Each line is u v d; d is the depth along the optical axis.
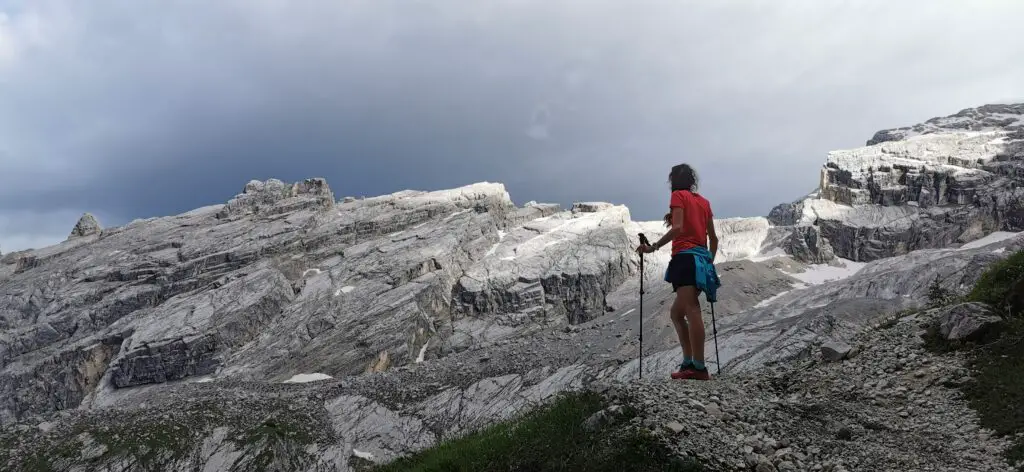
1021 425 8.89
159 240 95.19
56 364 72.94
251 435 44.53
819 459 8.39
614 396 9.73
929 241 87.00
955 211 88.50
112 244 98.50
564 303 84.38
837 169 103.00
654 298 71.94
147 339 69.44
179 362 68.00
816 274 83.31
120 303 80.50
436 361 63.50
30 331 78.12
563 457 8.89
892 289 60.78
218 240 90.69
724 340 44.84
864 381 11.53
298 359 68.88
